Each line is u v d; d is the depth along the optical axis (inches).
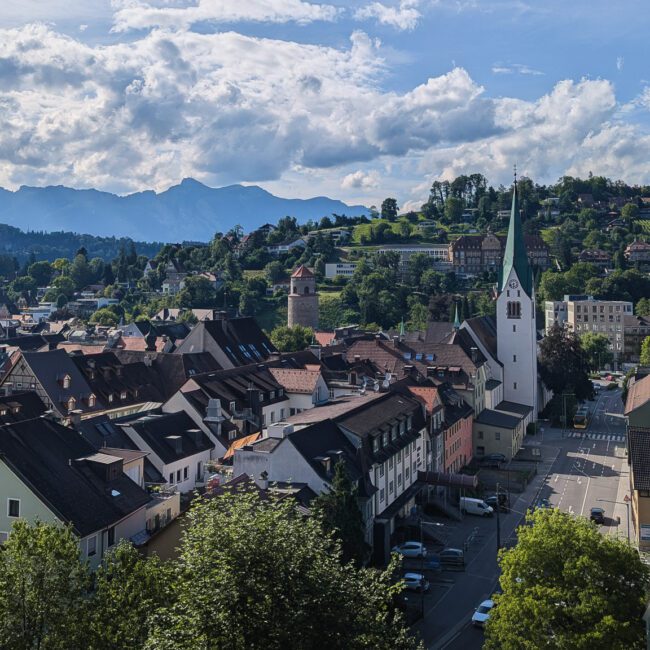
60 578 1536.7
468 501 3841.0
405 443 3580.2
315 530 1435.8
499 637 1941.4
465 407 4862.2
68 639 1482.5
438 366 5177.2
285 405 4387.3
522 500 4119.1
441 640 2522.1
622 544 2012.8
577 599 1891.0
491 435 5027.1
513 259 6048.2
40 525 1658.5
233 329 5629.9
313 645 1282.0
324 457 2874.0
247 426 3821.4
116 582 1598.2
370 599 1407.5
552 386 6535.4
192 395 3730.3
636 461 3216.0
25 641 1489.9
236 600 1266.0
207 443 3577.8
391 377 4503.0
